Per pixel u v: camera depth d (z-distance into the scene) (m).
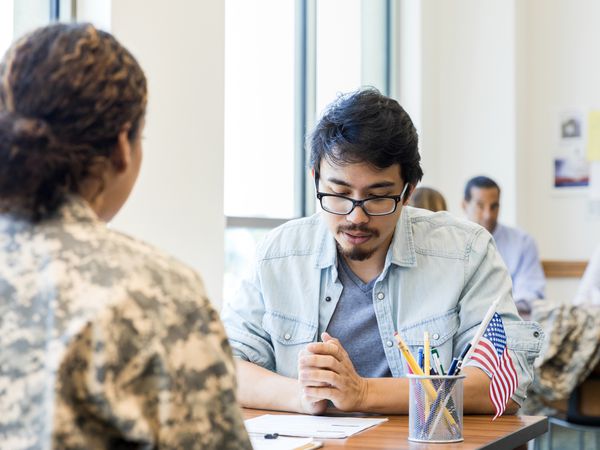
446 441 1.47
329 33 4.39
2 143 0.92
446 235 1.95
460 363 1.57
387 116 1.72
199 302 0.95
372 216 1.75
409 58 4.88
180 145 2.94
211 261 3.06
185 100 2.96
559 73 5.32
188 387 0.92
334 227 1.78
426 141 4.94
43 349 0.87
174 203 2.92
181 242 2.95
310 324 1.92
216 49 3.07
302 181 4.15
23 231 0.94
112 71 0.96
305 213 4.16
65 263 0.91
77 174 0.95
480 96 5.07
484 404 1.73
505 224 4.98
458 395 1.50
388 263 1.88
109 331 0.88
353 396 1.69
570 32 5.30
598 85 5.25
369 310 1.90
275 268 1.97
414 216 1.98
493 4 5.05
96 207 1.02
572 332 3.55
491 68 5.05
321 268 1.93
